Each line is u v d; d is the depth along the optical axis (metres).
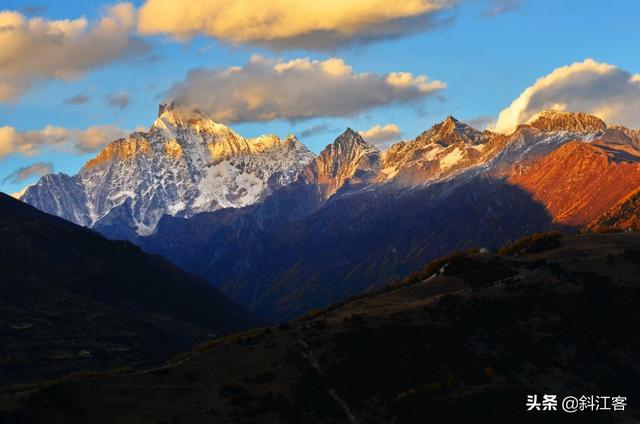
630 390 113.38
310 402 102.75
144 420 96.00
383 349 114.88
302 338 120.38
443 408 99.50
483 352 117.19
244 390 105.62
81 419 96.62
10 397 104.69
